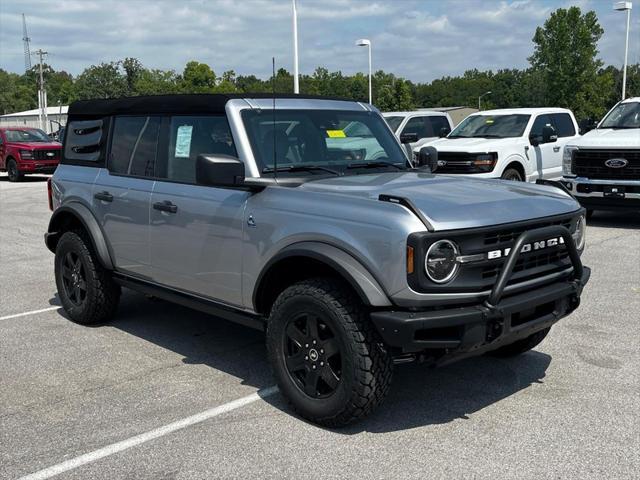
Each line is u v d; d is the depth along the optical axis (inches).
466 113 2561.5
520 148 522.6
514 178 520.1
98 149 239.8
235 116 185.9
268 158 183.8
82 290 248.1
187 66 2571.4
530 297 159.0
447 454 149.5
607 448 151.3
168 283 209.2
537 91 3572.8
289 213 167.5
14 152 910.4
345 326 153.1
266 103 193.5
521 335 161.5
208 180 167.9
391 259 146.7
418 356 154.1
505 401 177.9
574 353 213.6
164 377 197.9
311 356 162.6
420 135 655.1
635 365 202.7
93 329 245.6
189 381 194.5
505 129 550.0
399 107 2356.1
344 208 158.1
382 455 149.3
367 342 152.3
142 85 2363.4
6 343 230.2
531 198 170.7
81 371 203.5
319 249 157.8
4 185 868.0
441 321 145.8
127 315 262.8
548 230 160.7
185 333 239.9
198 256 194.1
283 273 176.1
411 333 145.1
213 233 187.5
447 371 199.9
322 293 157.5
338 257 154.3
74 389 189.6
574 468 142.7
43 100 2851.9
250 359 213.0
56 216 251.9
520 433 159.2
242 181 171.3
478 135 554.6
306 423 165.9
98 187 232.1
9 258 382.6
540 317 165.2
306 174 186.7
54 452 152.9
